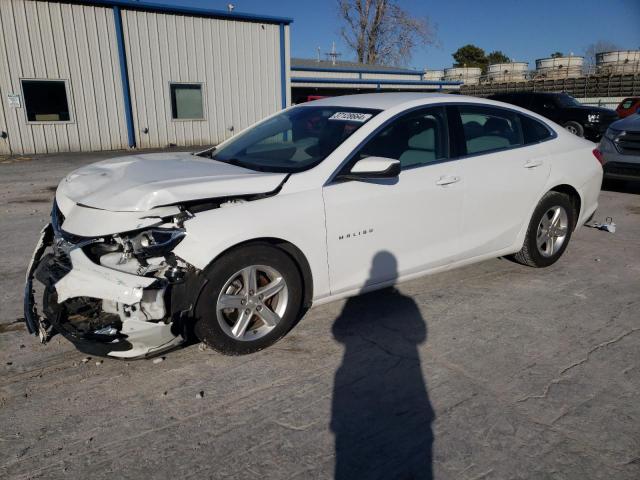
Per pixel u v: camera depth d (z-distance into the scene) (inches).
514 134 188.1
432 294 179.2
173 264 121.3
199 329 127.0
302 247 136.6
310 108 179.5
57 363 132.6
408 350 140.7
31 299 138.9
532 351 140.7
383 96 176.1
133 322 117.5
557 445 103.3
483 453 101.0
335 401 117.6
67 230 127.2
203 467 96.7
